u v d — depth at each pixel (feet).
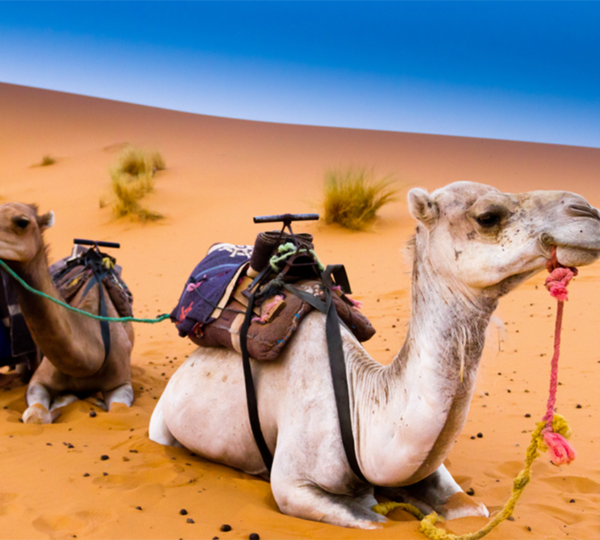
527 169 119.03
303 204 70.79
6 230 15.24
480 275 9.71
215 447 14.19
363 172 61.67
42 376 19.69
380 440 11.03
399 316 33.45
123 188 70.03
